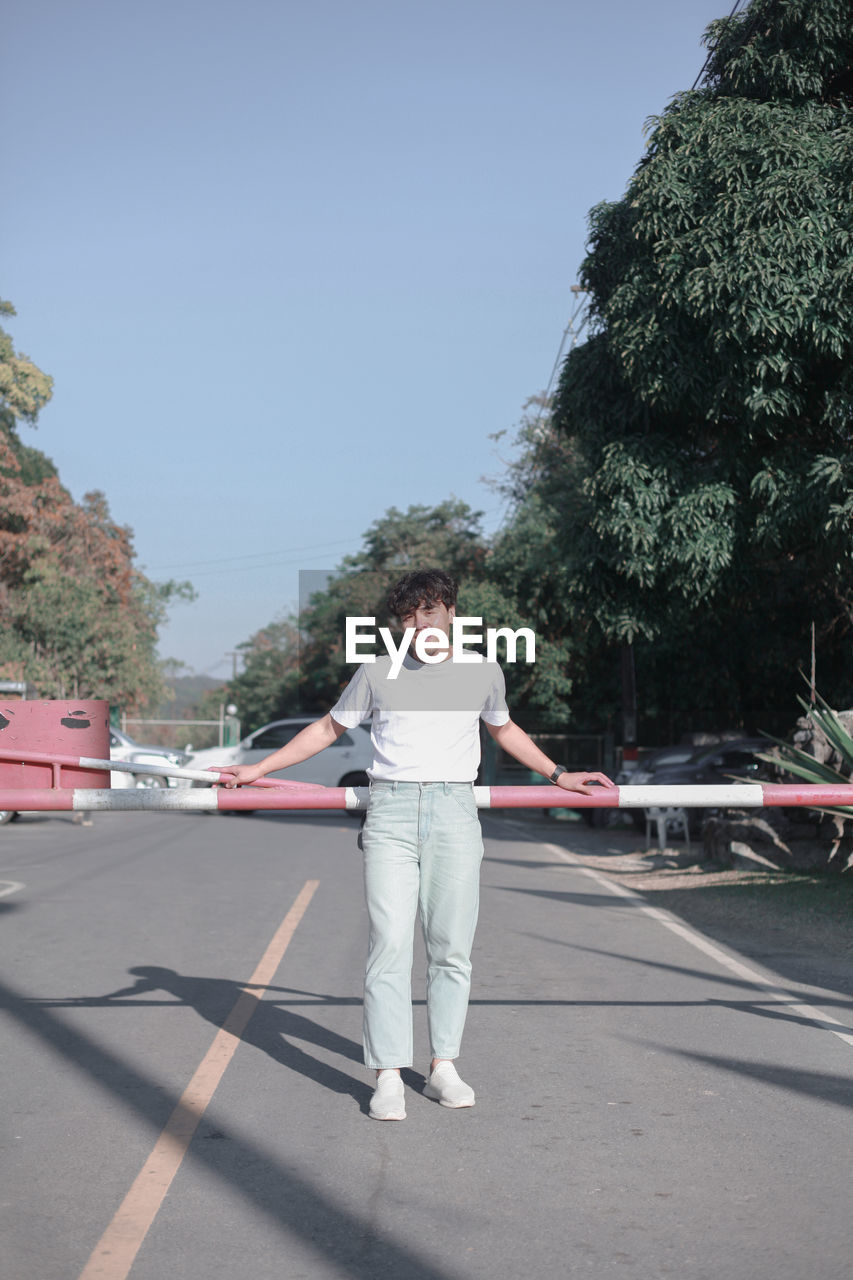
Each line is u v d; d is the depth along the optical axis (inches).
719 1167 171.5
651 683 1253.1
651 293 616.4
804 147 576.7
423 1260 140.9
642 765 997.8
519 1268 138.6
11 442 1985.7
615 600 711.7
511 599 1146.7
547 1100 203.3
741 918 417.1
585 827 974.4
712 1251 143.3
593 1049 236.8
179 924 391.2
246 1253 142.8
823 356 593.9
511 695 1224.8
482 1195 160.9
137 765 216.4
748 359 591.8
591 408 687.7
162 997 281.1
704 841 611.2
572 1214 154.6
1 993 285.1
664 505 657.6
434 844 196.1
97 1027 252.4
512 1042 242.2
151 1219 152.8
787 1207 156.9
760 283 565.6
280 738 1018.1
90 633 1652.3
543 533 1133.1
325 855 642.8
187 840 749.9
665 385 613.9
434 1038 203.5
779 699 1212.5
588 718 1304.1
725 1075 218.7
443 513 1685.5
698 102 625.9
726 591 682.8
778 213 567.8
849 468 582.2
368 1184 164.9
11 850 672.4
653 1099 203.9
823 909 429.4
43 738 222.7
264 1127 188.9
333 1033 248.4
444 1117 194.2
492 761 1282.0
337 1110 197.8
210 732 3526.1
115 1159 174.2
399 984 195.3
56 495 1892.2
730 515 639.1
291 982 298.8
